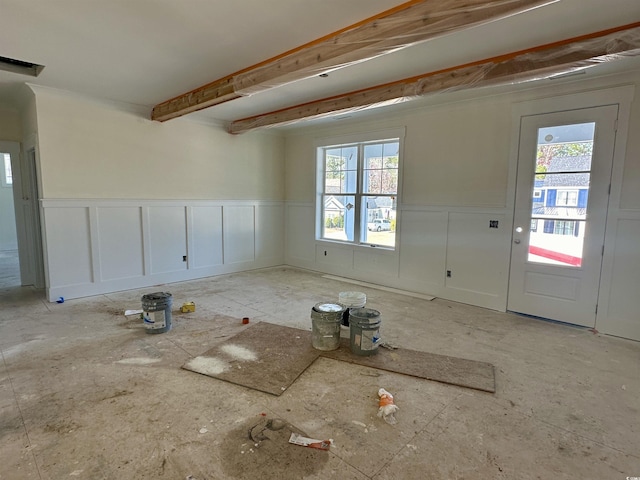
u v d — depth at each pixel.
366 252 5.59
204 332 3.47
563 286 3.79
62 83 3.90
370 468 1.79
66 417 2.15
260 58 3.15
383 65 3.23
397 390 2.49
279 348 3.10
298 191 6.59
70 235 4.43
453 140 4.46
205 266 5.81
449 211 4.57
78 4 2.27
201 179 5.62
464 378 2.64
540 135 3.81
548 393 2.48
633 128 3.28
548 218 3.83
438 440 2.00
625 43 2.46
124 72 3.52
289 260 6.91
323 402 2.34
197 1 2.23
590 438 2.03
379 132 5.22
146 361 2.86
